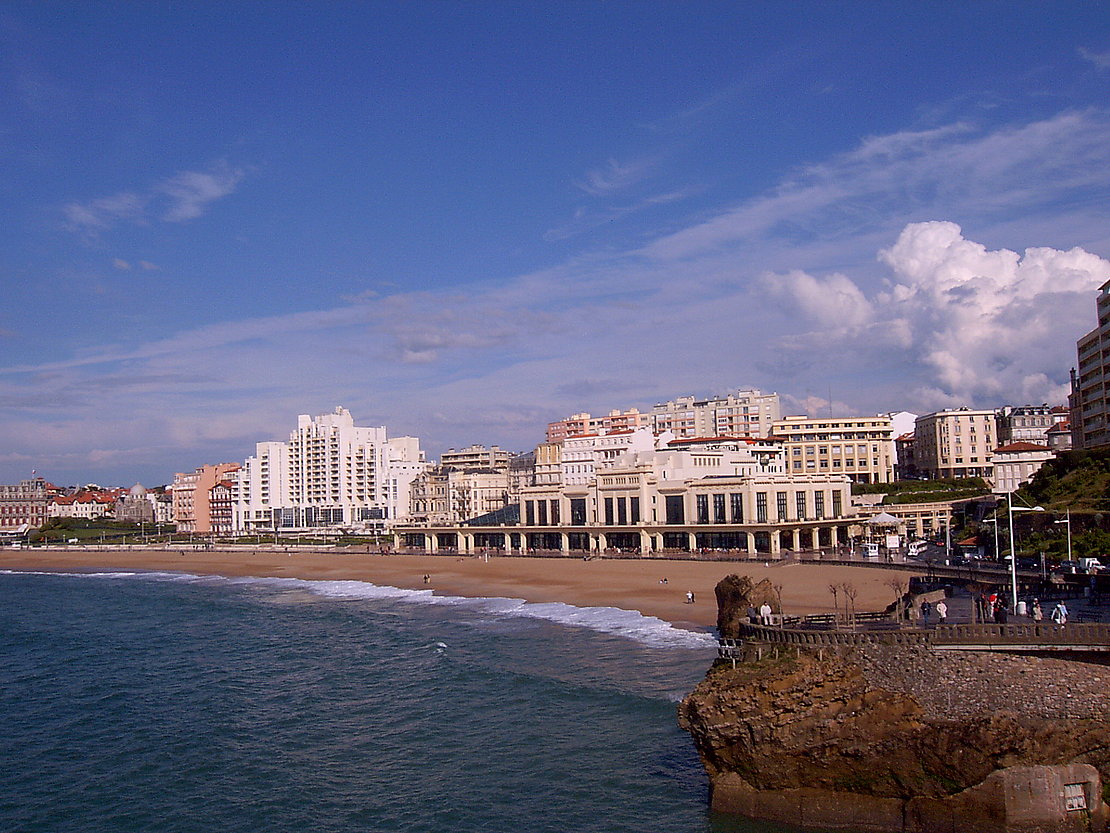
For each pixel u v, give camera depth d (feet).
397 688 226.17
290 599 437.58
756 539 467.11
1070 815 110.63
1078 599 183.21
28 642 327.67
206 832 144.77
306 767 171.63
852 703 123.85
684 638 258.78
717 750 129.90
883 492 615.98
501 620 320.70
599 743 172.96
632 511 527.81
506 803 148.46
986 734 114.42
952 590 212.23
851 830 120.98
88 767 177.78
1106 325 455.63
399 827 142.51
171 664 275.80
